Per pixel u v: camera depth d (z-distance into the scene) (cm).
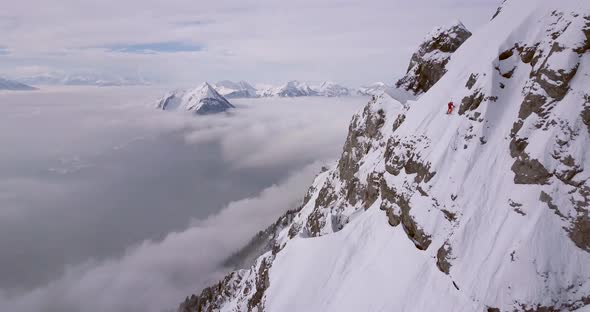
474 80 3872
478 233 2936
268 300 4338
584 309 2292
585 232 2470
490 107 3547
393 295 3231
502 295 2525
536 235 2581
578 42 2953
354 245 4222
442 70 7250
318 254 4372
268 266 5772
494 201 3020
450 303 2769
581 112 2745
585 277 2378
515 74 3612
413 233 3581
